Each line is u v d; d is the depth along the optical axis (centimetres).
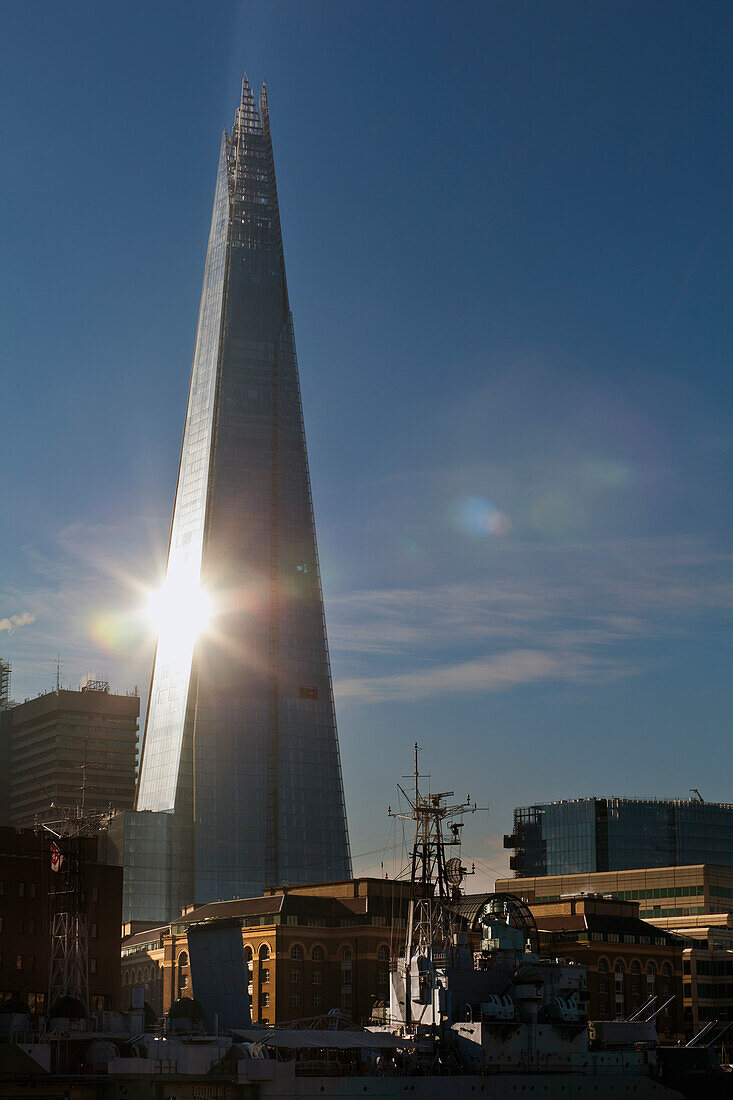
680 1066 15475
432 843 15662
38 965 15388
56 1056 12150
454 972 14150
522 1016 14100
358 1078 12706
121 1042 12362
